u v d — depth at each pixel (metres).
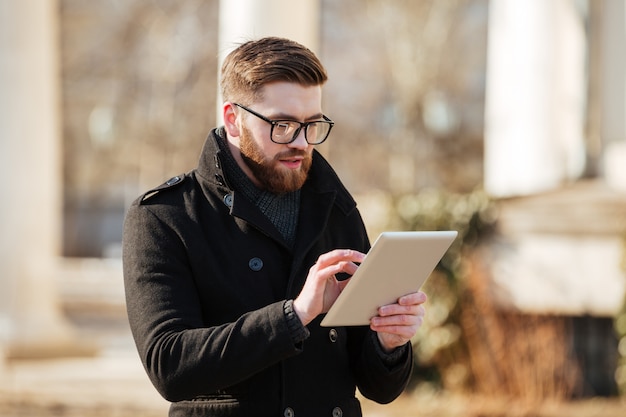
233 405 3.48
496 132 12.35
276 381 3.50
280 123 3.45
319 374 3.58
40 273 13.77
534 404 9.93
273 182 3.52
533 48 12.04
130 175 32.78
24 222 13.70
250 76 3.47
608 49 12.18
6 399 10.55
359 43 31.78
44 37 13.85
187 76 29.95
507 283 10.82
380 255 3.16
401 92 29.55
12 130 13.67
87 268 23.39
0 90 13.74
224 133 3.70
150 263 3.49
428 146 30.42
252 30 10.05
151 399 10.70
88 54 31.19
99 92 31.45
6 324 13.62
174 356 3.29
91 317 17.39
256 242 3.59
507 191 11.66
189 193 3.62
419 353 10.51
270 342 3.24
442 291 10.48
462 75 30.91
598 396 10.84
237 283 3.53
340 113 31.86
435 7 29.56
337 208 3.76
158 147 30.20
